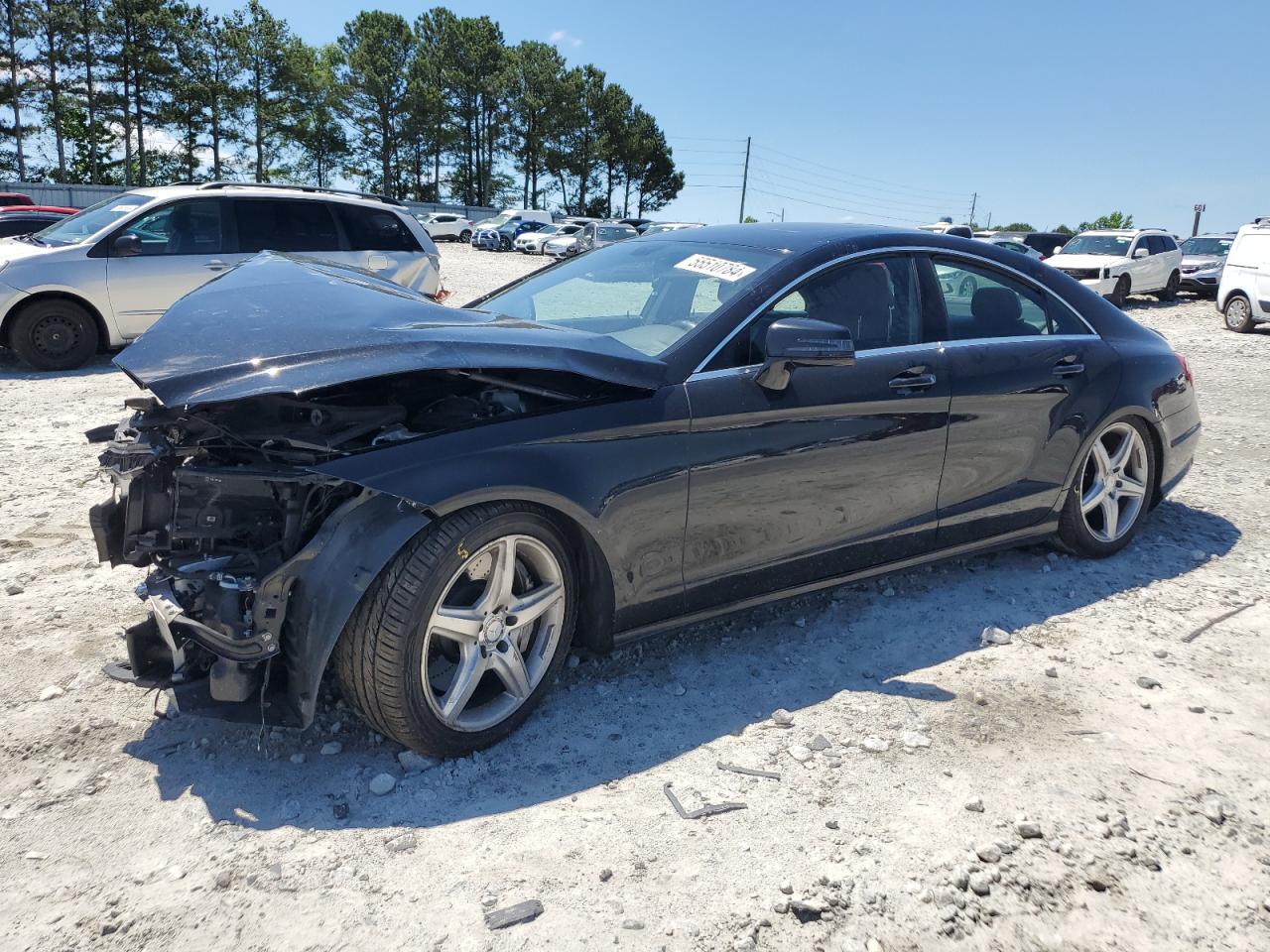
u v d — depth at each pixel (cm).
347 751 268
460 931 200
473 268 2634
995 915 209
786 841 233
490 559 262
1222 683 321
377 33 7425
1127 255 2095
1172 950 201
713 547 305
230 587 241
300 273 330
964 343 366
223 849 225
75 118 6312
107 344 945
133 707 288
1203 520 501
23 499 493
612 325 335
